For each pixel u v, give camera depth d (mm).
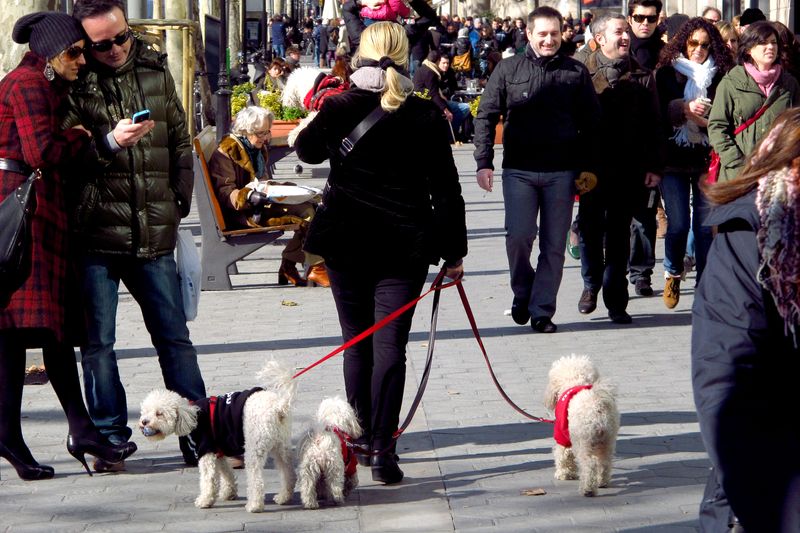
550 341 15773
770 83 15117
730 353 5641
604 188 16562
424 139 9617
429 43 41688
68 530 8859
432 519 9008
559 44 15727
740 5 27281
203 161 20000
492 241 25672
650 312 17766
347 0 24312
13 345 10000
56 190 9906
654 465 10312
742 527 5781
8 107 9648
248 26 66562
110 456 10273
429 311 18078
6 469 10531
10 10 14711
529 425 11688
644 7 17469
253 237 20266
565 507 9250
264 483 9734
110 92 10141
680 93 16719
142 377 13945
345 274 9891
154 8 38625
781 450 5453
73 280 10094
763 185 5652
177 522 9039
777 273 5488
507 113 15938
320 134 9766
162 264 10484
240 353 15242
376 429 9906
